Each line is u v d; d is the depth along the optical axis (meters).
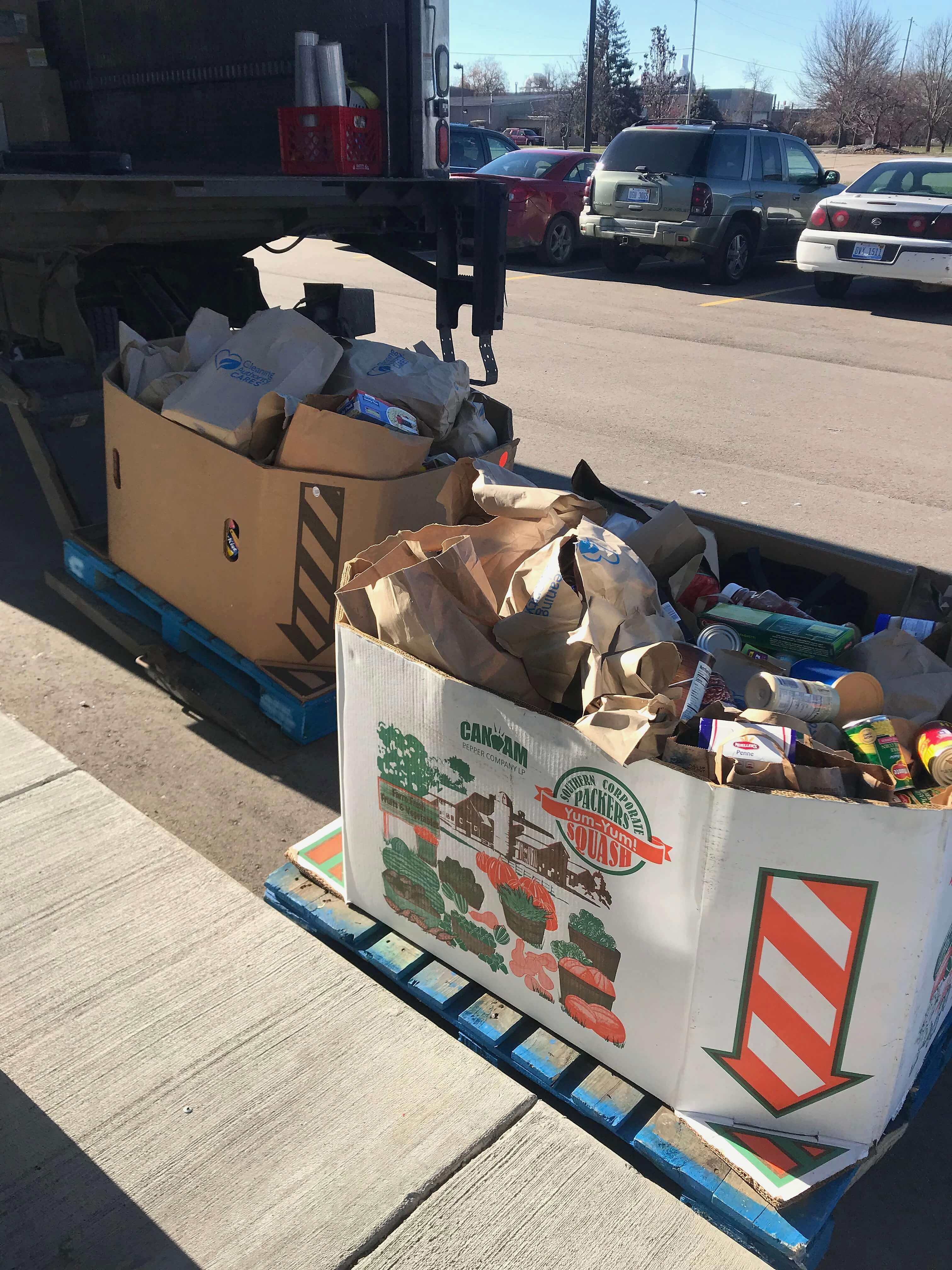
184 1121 1.93
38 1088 1.99
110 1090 1.99
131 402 3.31
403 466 2.99
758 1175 1.68
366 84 4.54
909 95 62.97
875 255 10.66
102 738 3.19
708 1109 1.80
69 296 4.00
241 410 3.02
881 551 4.76
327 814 2.89
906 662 2.07
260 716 3.25
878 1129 1.72
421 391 3.29
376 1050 2.09
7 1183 1.81
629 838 1.67
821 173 13.34
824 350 9.04
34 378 3.85
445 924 2.12
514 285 12.03
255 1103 1.97
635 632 1.84
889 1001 1.60
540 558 1.93
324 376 3.15
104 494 5.08
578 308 10.75
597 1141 1.92
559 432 6.49
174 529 3.30
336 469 2.92
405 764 2.02
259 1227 1.75
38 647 3.71
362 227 4.73
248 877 2.64
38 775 2.91
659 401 7.28
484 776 1.87
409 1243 1.74
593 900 1.78
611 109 65.44
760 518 5.13
